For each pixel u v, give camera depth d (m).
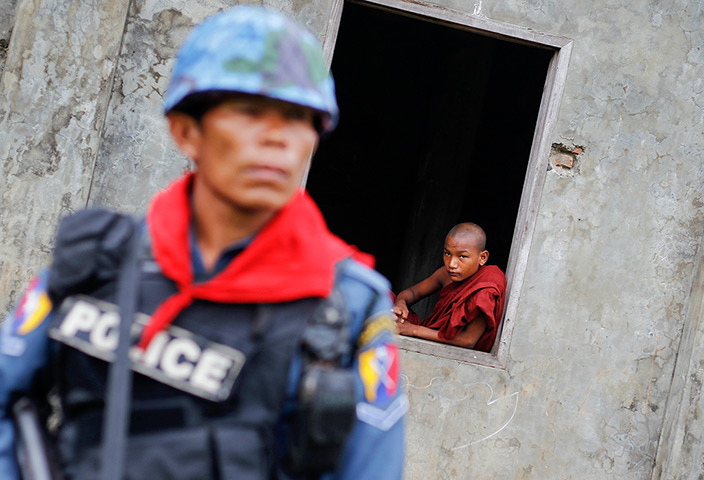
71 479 1.00
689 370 3.67
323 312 1.03
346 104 8.71
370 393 1.08
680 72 3.76
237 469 0.98
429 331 3.88
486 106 6.57
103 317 1.03
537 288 3.67
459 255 4.02
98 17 3.22
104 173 3.32
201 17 3.38
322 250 1.07
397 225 8.77
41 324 1.09
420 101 8.69
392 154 8.77
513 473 3.65
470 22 3.58
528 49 6.11
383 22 7.97
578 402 3.70
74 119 3.21
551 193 3.67
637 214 3.74
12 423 1.11
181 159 3.38
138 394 1.00
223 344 1.01
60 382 1.05
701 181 3.79
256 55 0.99
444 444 3.60
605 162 3.71
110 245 1.05
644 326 3.75
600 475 3.72
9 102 3.16
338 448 0.99
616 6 3.70
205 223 1.07
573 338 3.70
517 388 3.66
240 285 1.01
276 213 1.06
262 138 0.99
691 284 3.78
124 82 3.33
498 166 6.35
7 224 3.17
